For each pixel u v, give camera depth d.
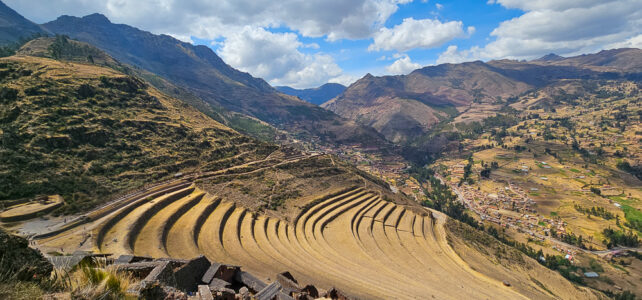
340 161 191.50
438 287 74.44
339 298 39.97
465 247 123.94
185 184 101.25
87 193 79.06
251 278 38.59
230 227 82.50
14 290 10.26
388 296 60.25
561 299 100.81
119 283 13.59
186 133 133.62
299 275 59.84
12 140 82.69
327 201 129.88
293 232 94.62
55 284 12.32
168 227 73.50
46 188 74.00
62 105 106.88
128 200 81.19
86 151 93.50
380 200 150.00
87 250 54.31
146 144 113.56
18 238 13.25
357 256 87.25
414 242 113.81
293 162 153.25
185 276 31.62
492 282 89.69
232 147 146.25
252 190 112.69
